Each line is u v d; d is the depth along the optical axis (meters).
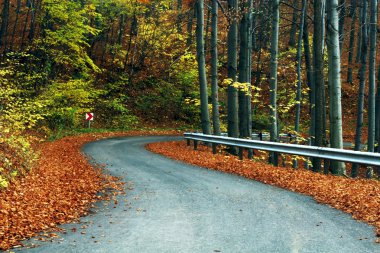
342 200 8.69
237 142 16.61
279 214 7.67
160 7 43.88
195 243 5.91
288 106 23.02
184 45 46.12
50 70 28.25
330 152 12.14
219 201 8.87
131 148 21.06
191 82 42.25
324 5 19.12
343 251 5.51
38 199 8.82
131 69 43.81
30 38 32.06
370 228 6.68
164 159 16.73
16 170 10.91
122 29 45.34
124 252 5.57
